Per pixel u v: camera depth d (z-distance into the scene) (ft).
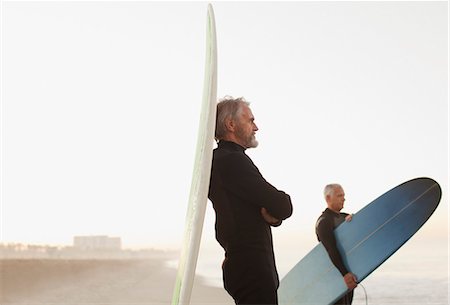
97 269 45.03
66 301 29.40
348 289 14.74
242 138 9.29
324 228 15.08
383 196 14.98
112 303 27.84
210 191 9.13
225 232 8.91
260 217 8.87
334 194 15.31
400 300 25.80
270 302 8.63
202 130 9.09
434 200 14.60
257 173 8.91
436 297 26.30
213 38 8.46
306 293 15.19
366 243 14.82
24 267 43.50
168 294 30.40
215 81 8.22
